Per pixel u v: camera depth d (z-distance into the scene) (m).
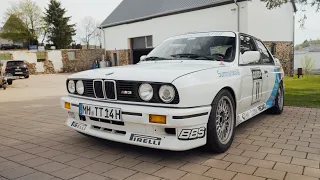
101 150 3.46
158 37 21.28
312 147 3.50
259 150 3.40
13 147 3.64
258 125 4.70
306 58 22.03
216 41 4.11
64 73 27.33
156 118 2.77
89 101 3.32
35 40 44.34
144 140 2.95
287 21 17.69
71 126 3.67
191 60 3.82
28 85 14.47
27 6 42.84
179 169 2.84
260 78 4.42
